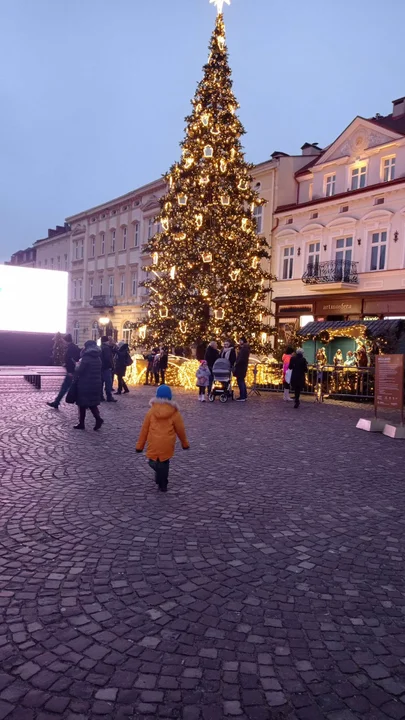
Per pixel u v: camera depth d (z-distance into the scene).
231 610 3.39
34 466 6.92
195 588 3.67
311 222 28.91
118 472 6.78
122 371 16.69
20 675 2.66
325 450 8.61
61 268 55.09
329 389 17.25
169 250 21.89
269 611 3.39
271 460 7.77
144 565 4.02
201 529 4.84
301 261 29.42
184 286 21.70
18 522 4.86
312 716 2.46
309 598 3.59
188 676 2.71
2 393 16.33
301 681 2.70
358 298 26.22
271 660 2.87
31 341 27.20
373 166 26.17
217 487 6.25
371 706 2.54
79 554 4.19
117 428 9.96
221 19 22.62
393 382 10.36
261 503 5.69
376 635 3.15
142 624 3.18
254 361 21.27
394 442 9.55
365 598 3.62
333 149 28.12
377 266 25.91
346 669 2.81
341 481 6.71
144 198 41.22
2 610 3.29
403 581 3.91
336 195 27.27
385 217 25.17
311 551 4.42
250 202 22.81
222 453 8.14
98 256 47.53
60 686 2.59
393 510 5.60
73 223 52.38
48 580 3.72
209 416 12.09
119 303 43.94
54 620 3.19
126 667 2.76
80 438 8.87
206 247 20.66
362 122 26.56
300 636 3.11
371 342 18.53
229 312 20.95
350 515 5.39
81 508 5.31
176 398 16.05
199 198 21.52
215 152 21.56
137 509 5.34
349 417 12.70
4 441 8.42
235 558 4.21
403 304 24.39
